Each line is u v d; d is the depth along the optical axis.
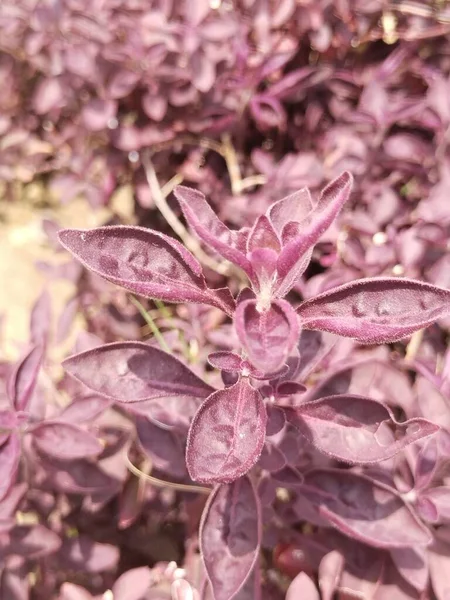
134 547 0.18
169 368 0.12
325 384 0.13
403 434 0.12
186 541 0.18
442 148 0.20
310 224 0.09
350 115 0.21
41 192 0.34
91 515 0.18
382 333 0.09
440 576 0.13
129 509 0.16
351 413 0.11
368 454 0.11
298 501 0.14
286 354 0.08
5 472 0.12
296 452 0.13
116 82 0.22
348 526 0.12
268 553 0.17
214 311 0.20
